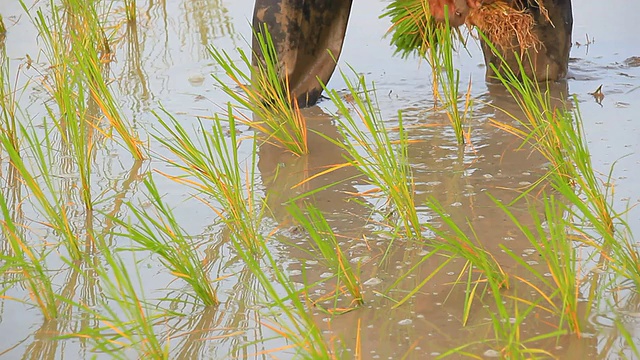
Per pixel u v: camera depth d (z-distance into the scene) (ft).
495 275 16.66
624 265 16.28
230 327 15.70
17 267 17.70
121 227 19.33
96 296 16.81
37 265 16.33
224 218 19.08
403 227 18.84
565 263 15.65
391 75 27.68
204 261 17.87
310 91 25.27
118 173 21.85
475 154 22.06
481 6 23.44
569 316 14.98
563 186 17.35
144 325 14.29
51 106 25.75
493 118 24.22
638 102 24.67
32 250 18.44
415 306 16.07
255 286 16.97
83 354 15.03
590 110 24.23
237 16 33.81
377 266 17.43
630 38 29.99
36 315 16.26
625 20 31.76
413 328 15.39
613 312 15.48
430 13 23.31
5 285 17.26
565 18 25.68
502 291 16.35
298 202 20.13
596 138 22.35
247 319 15.94
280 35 24.41
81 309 16.37
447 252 17.79
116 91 26.96
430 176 21.01
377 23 32.50
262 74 23.75
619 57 28.32
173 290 16.92
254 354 14.82
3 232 18.02
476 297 16.24
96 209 20.07
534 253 17.52
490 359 14.37
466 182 20.62
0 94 23.98
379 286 16.76
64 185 21.33
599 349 14.51
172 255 16.97
